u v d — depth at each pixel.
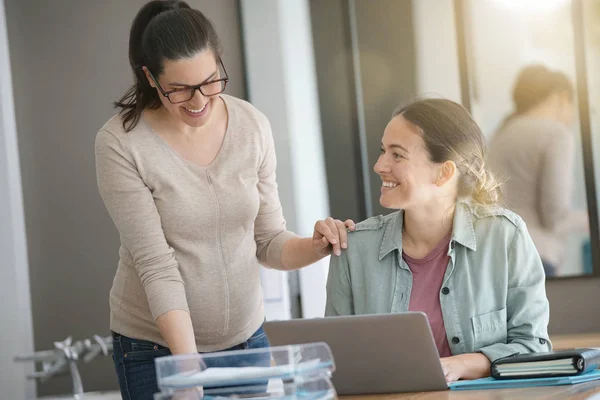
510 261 2.55
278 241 2.72
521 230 2.58
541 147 4.89
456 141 2.55
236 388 1.60
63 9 5.41
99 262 5.40
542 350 2.47
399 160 2.56
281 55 5.16
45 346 5.36
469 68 4.97
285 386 1.59
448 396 1.94
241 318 2.59
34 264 5.41
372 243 2.67
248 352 1.61
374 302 2.62
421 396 1.98
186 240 2.47
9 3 5.42
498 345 2.42
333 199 5.14
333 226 2.63
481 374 2.36
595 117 4.86
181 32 2.23
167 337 2.28
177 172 2.43
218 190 2.48
